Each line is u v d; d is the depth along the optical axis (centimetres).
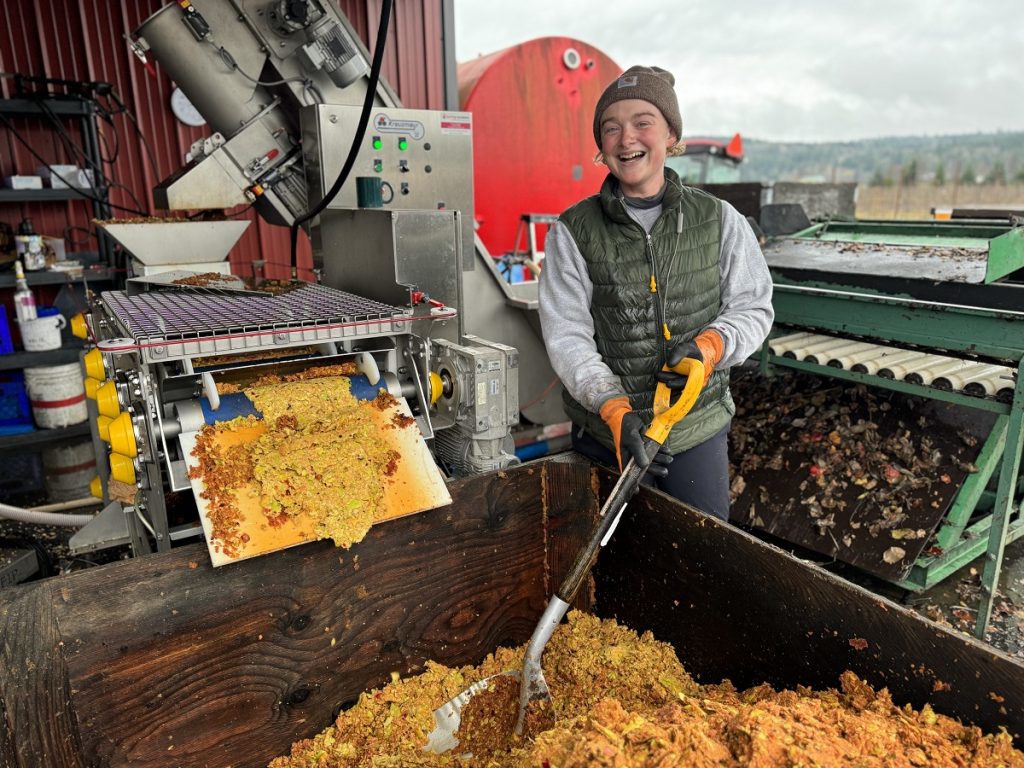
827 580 101
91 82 312
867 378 227
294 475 116
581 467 141
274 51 218
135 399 121
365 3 401
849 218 363
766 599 112
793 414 268
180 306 143
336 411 130
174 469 116
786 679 111
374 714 126
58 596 94
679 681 126
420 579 130
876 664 96
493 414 147
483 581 140
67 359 292
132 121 350
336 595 120
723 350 137
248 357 138
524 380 278
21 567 188
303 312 133
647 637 138
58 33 331
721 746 84
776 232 332
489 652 145
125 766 104
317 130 203
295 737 121
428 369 143
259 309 138
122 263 315
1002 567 238
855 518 223
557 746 88
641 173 139
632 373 151
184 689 108
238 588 109
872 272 230
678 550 127
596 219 147
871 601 96
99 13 338
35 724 94
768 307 149
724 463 164
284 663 117
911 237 302
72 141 332
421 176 222
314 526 112
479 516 136
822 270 243
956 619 210
